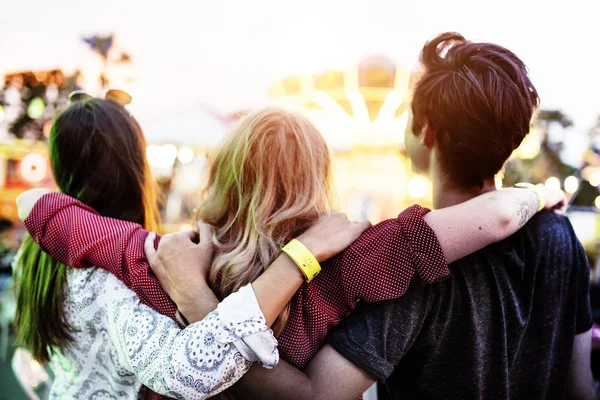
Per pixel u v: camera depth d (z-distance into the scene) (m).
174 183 7.50
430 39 1.04
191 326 0.87
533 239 1.02
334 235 0.94
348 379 0.86
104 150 1.24
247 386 0.90
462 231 0.88
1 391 3.35
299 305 0.93
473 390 0.95
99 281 1.03
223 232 1.05
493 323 0.97
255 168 1.02
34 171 6.21
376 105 5.51
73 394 1.08
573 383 1.18
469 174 1.01
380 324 0.88
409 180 6.47
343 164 6.38
